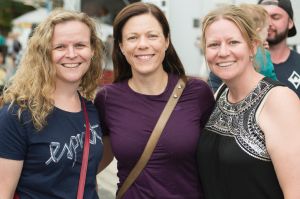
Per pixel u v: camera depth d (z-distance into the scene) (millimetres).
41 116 2213
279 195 2154
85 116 2465
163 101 2658
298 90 3482
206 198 2465
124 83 2779
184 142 2539
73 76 2395
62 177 2264
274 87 2166
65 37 2350
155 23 2646
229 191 2262
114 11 7785
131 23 2645
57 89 2420
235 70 2266
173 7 6113
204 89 2727
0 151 2166
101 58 2695
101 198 4281
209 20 2334
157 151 2543
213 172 2373
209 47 2330
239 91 2312
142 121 2609
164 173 2547
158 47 2639
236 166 2189
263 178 2143
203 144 2445
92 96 2746
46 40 2318
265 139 2127
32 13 14203
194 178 2590
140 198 2562
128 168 2619
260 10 2885
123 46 2713
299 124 2066
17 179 2221
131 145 2572
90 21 2502
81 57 2414
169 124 2580
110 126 2674
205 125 2527
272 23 3496
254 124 2170
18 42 12438
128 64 2820
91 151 2387
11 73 8867
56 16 2365
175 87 2695
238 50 2248
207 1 5840
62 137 2277
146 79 2682
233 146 2217
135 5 2688
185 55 6168
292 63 3541
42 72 2305
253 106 2201
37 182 2219
